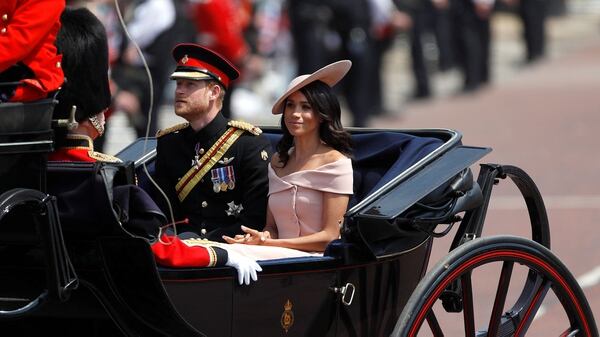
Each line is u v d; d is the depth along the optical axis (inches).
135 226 566.3
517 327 706.2
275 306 618.8
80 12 625.6
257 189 717.9
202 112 721.0
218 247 609.9
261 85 2434.8
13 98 570.3
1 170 564.7
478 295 1031.6
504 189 1573.6
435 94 2647.6
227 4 1594.5
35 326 634.8
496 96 2586.1
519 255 679.7
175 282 580.4
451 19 2726.4
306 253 679.7
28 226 561.9
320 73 692.7
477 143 1932.8
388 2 2105.1
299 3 1909.4
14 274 587.8
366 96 2034.9
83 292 590.6
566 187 1545.3
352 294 650.8
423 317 633.0
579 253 1182.3
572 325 716.0
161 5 1407.5
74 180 565.0
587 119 2185.0
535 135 2005.4
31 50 579.2
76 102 613.0
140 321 579.2
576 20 4404.5
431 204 663.8
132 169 573.9
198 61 719.7
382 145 731.4
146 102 1390.3
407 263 695.7
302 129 697.6
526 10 3216.0
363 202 652.7
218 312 597.6
